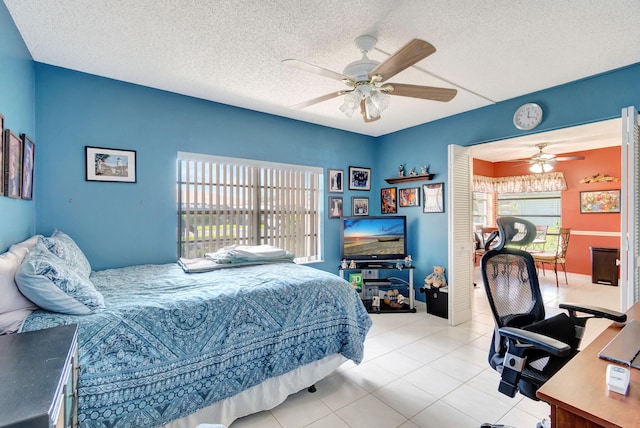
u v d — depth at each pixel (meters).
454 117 3.73
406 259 4.05
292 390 1.98
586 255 5.75
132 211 2.80
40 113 2.40
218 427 0.76
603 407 0.82
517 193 6.90
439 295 3.67
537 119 2.95
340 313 2.21
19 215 1.98
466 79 2.70
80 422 1.27
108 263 2.69
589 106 2.65
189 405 1.56
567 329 1.63
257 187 3.60
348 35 2.02
